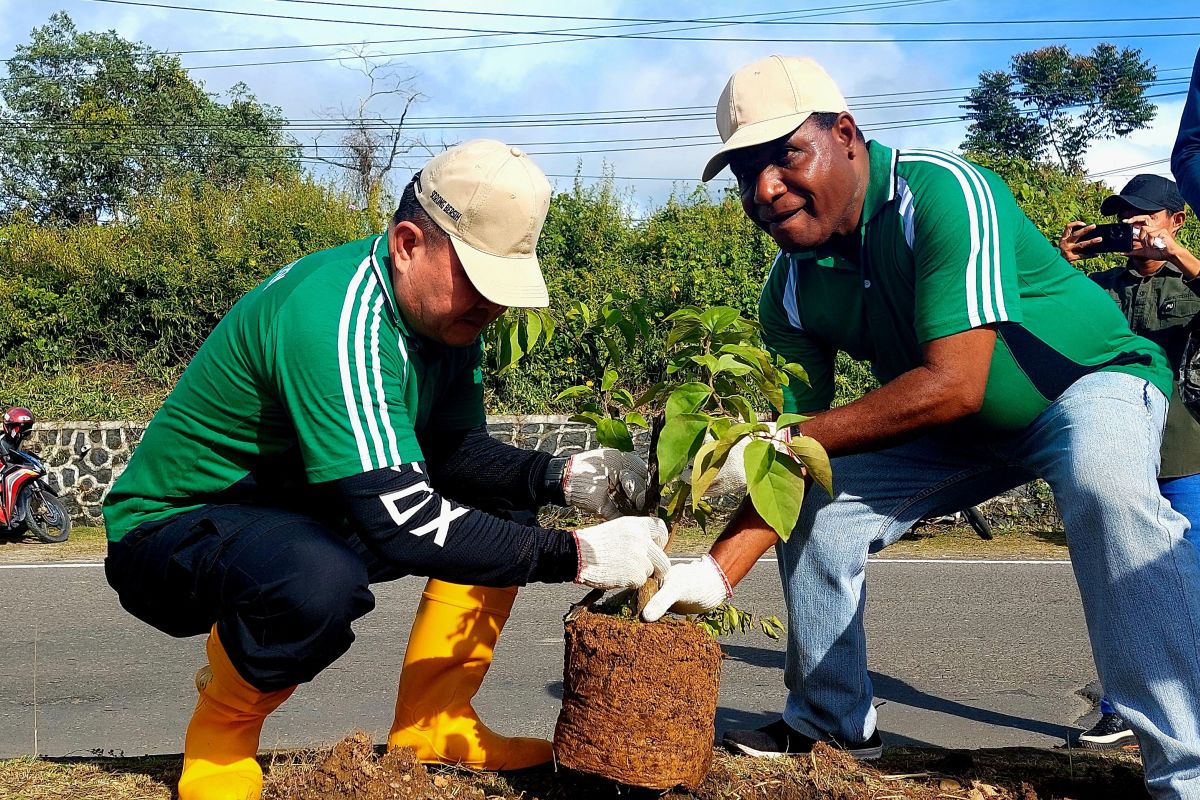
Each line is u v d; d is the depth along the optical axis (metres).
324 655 2.28
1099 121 43.72
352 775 2.54
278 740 4.14
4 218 24.80
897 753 3.11
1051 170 15.13
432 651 2.77
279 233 14.09
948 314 2.50
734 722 4.43
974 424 2.78
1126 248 3.71
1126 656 2.45
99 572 8.06
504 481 2.77
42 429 10.27
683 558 8.09
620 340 10.60
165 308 13.42
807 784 2.69
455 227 2.17
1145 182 3.88
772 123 2.61
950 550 9.10
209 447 2.37
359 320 2.19
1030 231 2.72
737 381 2.64
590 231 13.87
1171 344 3.62
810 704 3.03
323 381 2.15
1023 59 44.19
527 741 2.84
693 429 2.28
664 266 13.15
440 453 2.82
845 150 2.68
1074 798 2.70
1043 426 2.68
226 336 2.32
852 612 2.96
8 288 13.30
